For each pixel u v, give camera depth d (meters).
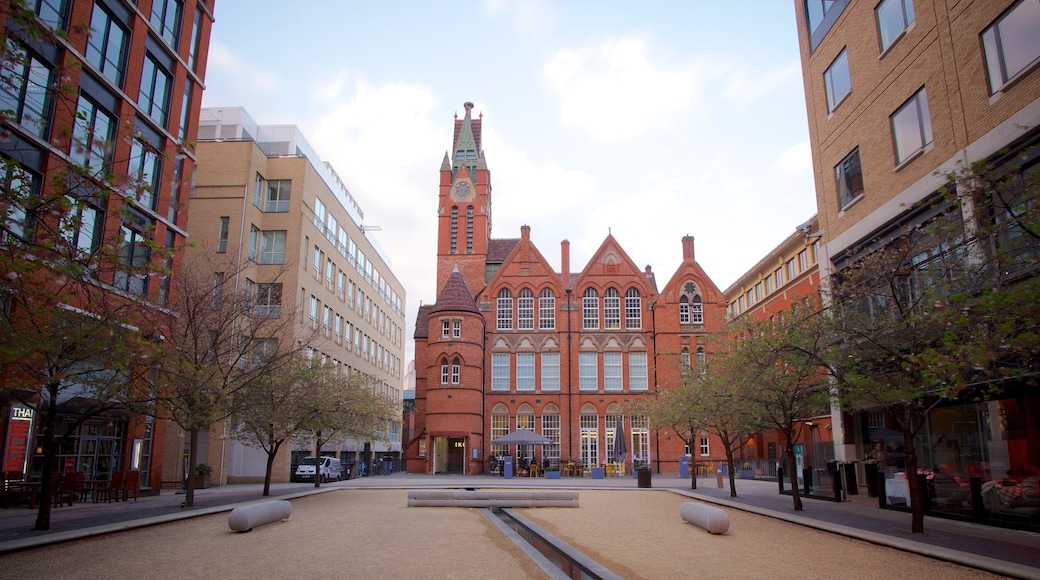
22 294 12.30
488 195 72.31
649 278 66.31
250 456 42.41
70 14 23.81
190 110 32.91
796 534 16.77
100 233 25.14
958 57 20.06
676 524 18.86
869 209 25.23
